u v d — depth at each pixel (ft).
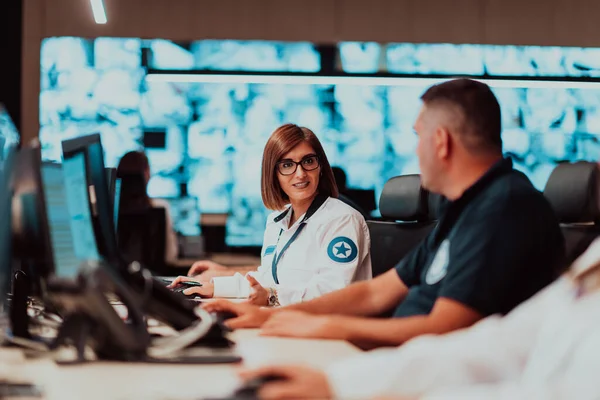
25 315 5.38
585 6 22.53
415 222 11.94
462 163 6.13
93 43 22.16
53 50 22.07
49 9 21.97
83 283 4.52
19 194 5.61
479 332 3.83
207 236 21.95
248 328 6.65
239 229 22.12
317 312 7.17
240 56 22.41
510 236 5.75
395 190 12.03
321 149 10.09
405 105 22.59
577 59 22.71
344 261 9.39
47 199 4.83
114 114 22.16
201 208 22.09
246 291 9.71
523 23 22.56
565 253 6.07
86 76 22.15
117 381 4.04
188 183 22.15
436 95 6.21
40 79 21.94
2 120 7.22
